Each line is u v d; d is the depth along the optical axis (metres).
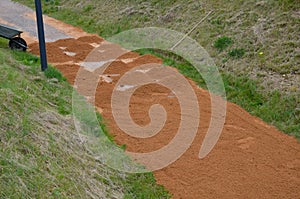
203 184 4.70
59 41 10.88
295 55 7.65
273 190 4.63
